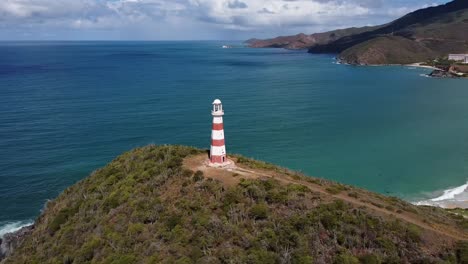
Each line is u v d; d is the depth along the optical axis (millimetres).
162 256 30828
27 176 73812
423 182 77438
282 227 31422
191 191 38906
